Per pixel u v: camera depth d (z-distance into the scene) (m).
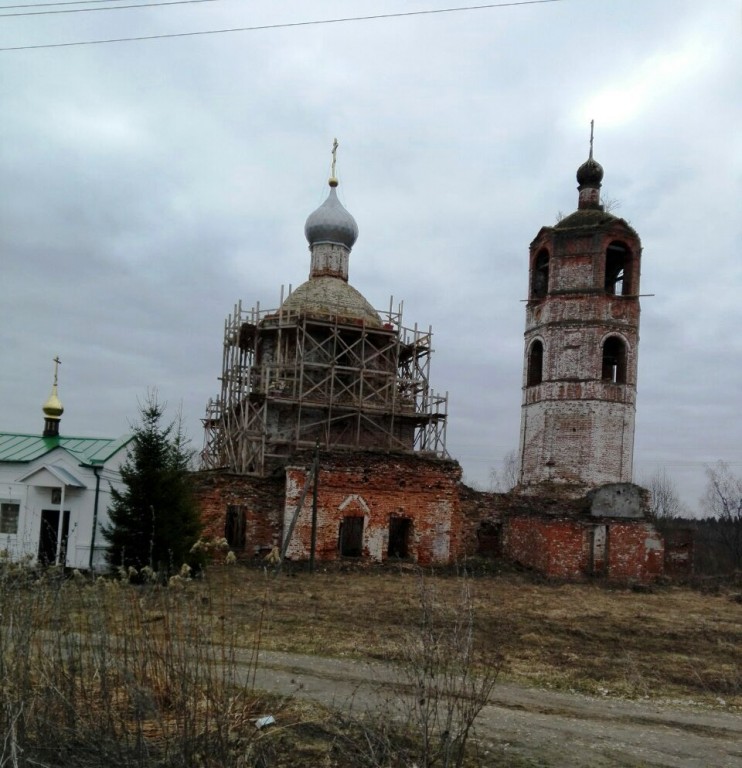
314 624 14.55
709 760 7.93
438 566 27.95
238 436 33.34
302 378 32.28
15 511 22.20
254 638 12.42
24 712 6.50
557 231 33.66
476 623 15.95
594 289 32.72
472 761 7.30
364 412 33.00
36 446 24.14
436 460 29.22
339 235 38.41
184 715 6.32
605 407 32.28
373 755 6.64
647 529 29.75
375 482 28.27
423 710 6.59
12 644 7.05
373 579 24.03
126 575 8.65
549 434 32.72
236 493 28.11
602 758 7.73
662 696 10.69
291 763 6.90
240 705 7.93
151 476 19.02
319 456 27.67
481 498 31.58
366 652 12.01
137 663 7.30
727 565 46.59
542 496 31.94
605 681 11.38
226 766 6.33
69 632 7.49
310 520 27.33
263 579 21.78
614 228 33.03
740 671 12.66
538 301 34.62
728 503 55.06
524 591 23.50
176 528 18.98
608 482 31.78
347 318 34.28
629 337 33.09
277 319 34.16
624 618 18.53
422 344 35.59
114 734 6.55
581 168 36.03
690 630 17.19
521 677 11.27
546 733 8.43
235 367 34.19
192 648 7.64
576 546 28.62
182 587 8.20
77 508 22.20
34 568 8.49
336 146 39.38
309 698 8.98
